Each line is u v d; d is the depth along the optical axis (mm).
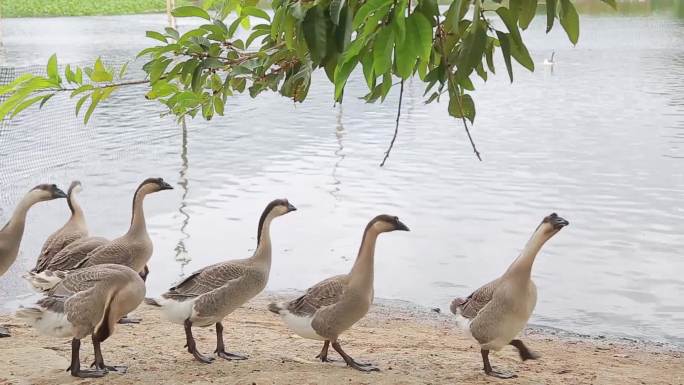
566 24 3918
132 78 32562
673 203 15508
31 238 13234
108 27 56969
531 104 27469
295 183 17406
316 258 12406
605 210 15055
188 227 14133
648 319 10031
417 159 19672
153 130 23484
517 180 17438
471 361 7969
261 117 26172
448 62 4246
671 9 66062
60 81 4465
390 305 10453
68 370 6617
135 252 8586
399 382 6441
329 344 8383
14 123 23875
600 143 21109
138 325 9039
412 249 12859
